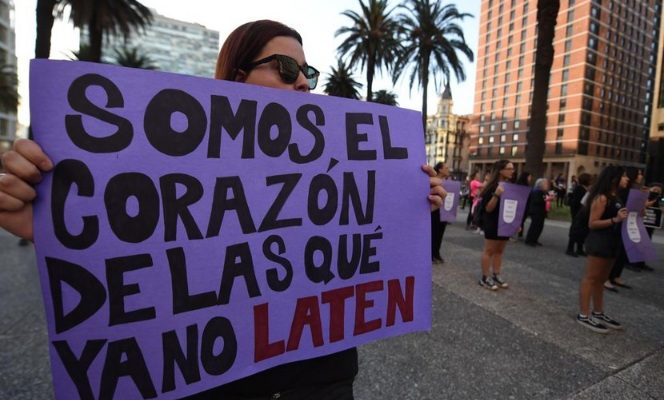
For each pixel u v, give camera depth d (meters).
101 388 0.78
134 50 22.70
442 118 86.50
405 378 2.29
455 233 8.46
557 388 2.25
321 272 1.03
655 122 21.42
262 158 0.97
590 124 54.72
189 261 0.87
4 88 28.88
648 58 61.97
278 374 0.96
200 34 103.06
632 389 2.26
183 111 0.88
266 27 1.04
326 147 1.07
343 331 1.05
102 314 0.79
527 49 58.69
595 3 52.28
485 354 2.64
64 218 0.77
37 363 2.21
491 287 4.11
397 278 1.16
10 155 0.72
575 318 3.40
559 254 6.51
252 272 0.93
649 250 3.24
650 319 3.51
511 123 61.88
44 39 8.96
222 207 0.91
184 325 0.85
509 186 3.97
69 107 0.78
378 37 21.59
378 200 1.14
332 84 31.84
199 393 0.92
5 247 5.37
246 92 0.96
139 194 0.83
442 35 20.09
